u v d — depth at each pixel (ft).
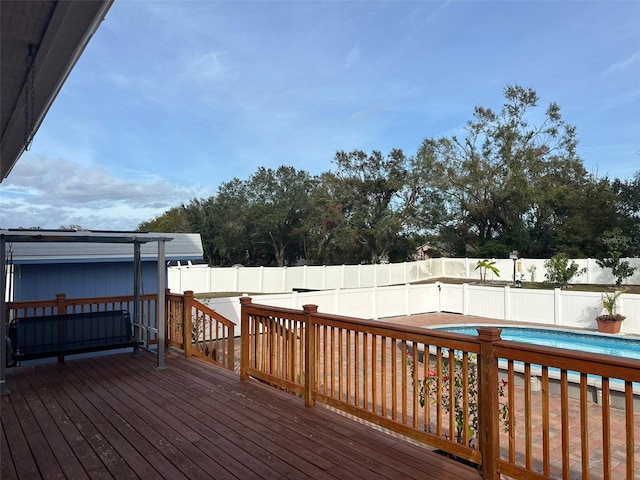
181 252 28.66
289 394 15.02
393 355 10.97
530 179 91.15
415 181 102.73
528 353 8.30
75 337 18.42
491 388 8.88
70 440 11.17
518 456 15.20
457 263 85.40
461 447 9.39
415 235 103.86
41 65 8.80
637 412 20.06
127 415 12.98
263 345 16.07
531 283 69.05
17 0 6.65
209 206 132.77
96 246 26.07
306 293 44.21
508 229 91.20
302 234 121.29
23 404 14.05
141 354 21.34
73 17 6.92
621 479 13.50
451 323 46.01
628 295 41.04
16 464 9.87
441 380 10.14
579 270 65.92
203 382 16.53
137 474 9.33
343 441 11.02
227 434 11.47
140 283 21.25
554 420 18.97
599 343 38.88
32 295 25.20
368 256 108.58
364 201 106.42
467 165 95.50
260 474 9.25
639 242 74.38
